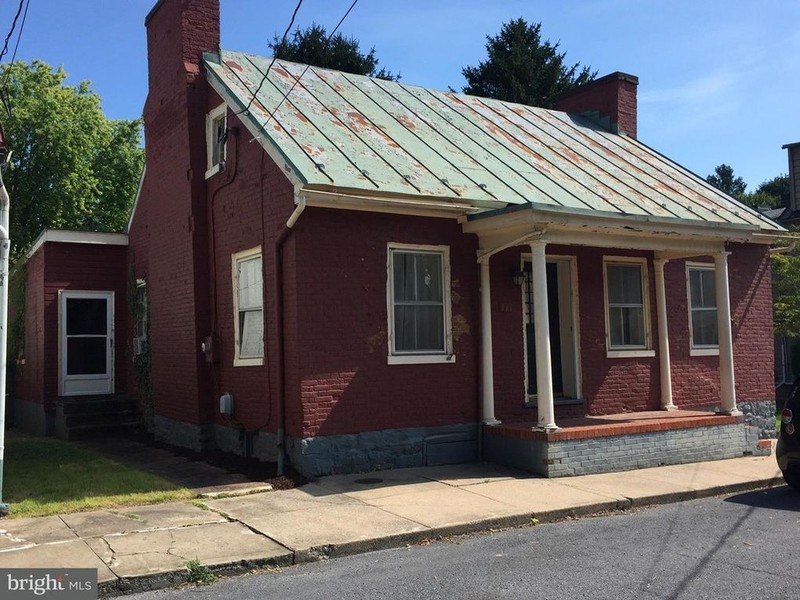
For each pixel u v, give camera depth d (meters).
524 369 11.34
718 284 11.88
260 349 10.41
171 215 12.60
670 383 12.86
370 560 6.31
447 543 6.87
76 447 12.25
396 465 9.90
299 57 30.86
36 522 7.19
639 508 8.34
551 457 9.51
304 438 9.27
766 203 55.06
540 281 9.80
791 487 9.26
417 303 10.28
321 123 11.03
